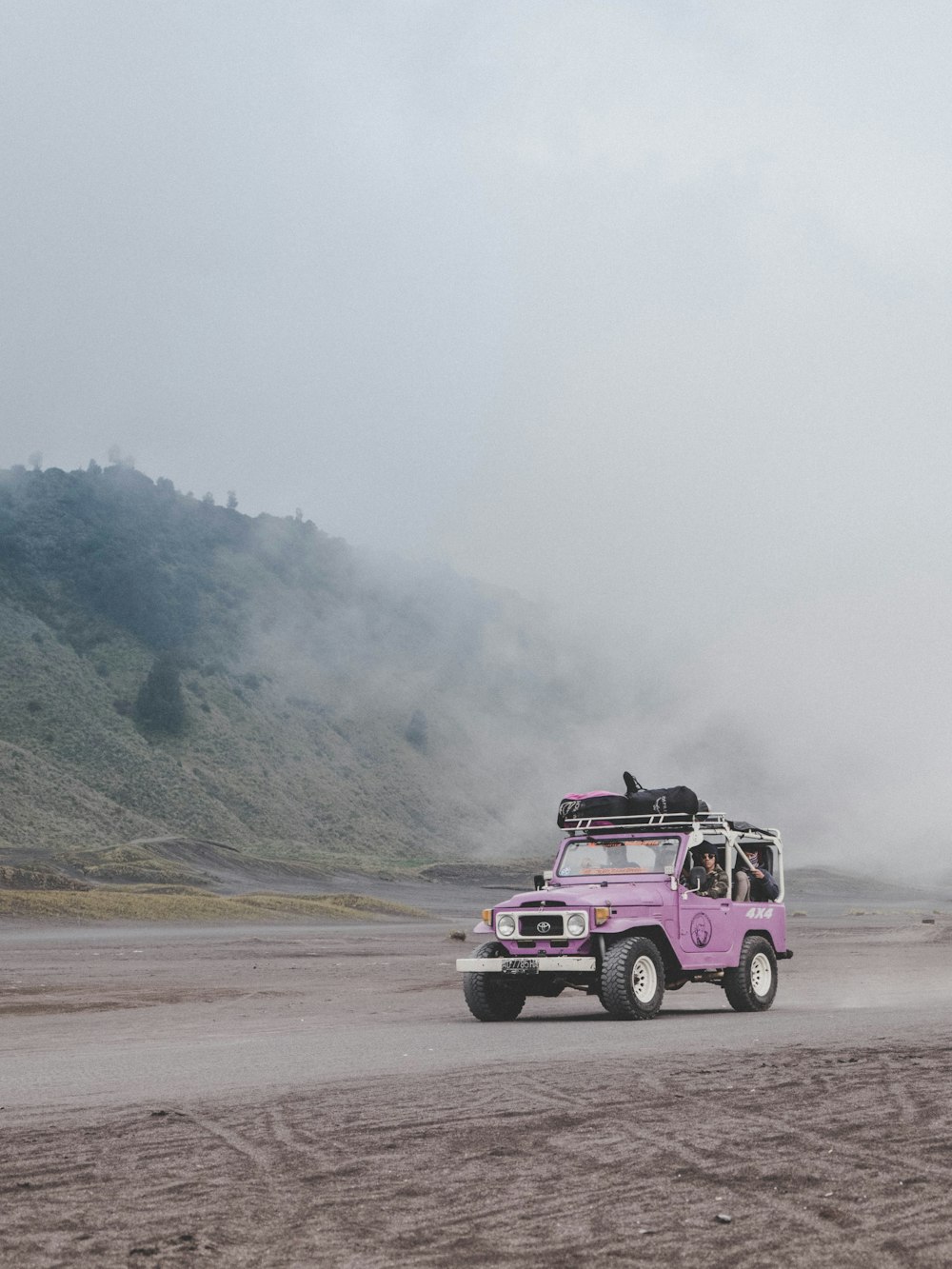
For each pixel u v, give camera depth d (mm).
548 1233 5699
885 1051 11578
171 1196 6430
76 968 32375
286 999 21859
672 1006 17906
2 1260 5352
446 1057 11766
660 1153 7266
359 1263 5297
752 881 17672
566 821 17141
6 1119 8711
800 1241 5508
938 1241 5473
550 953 15320
